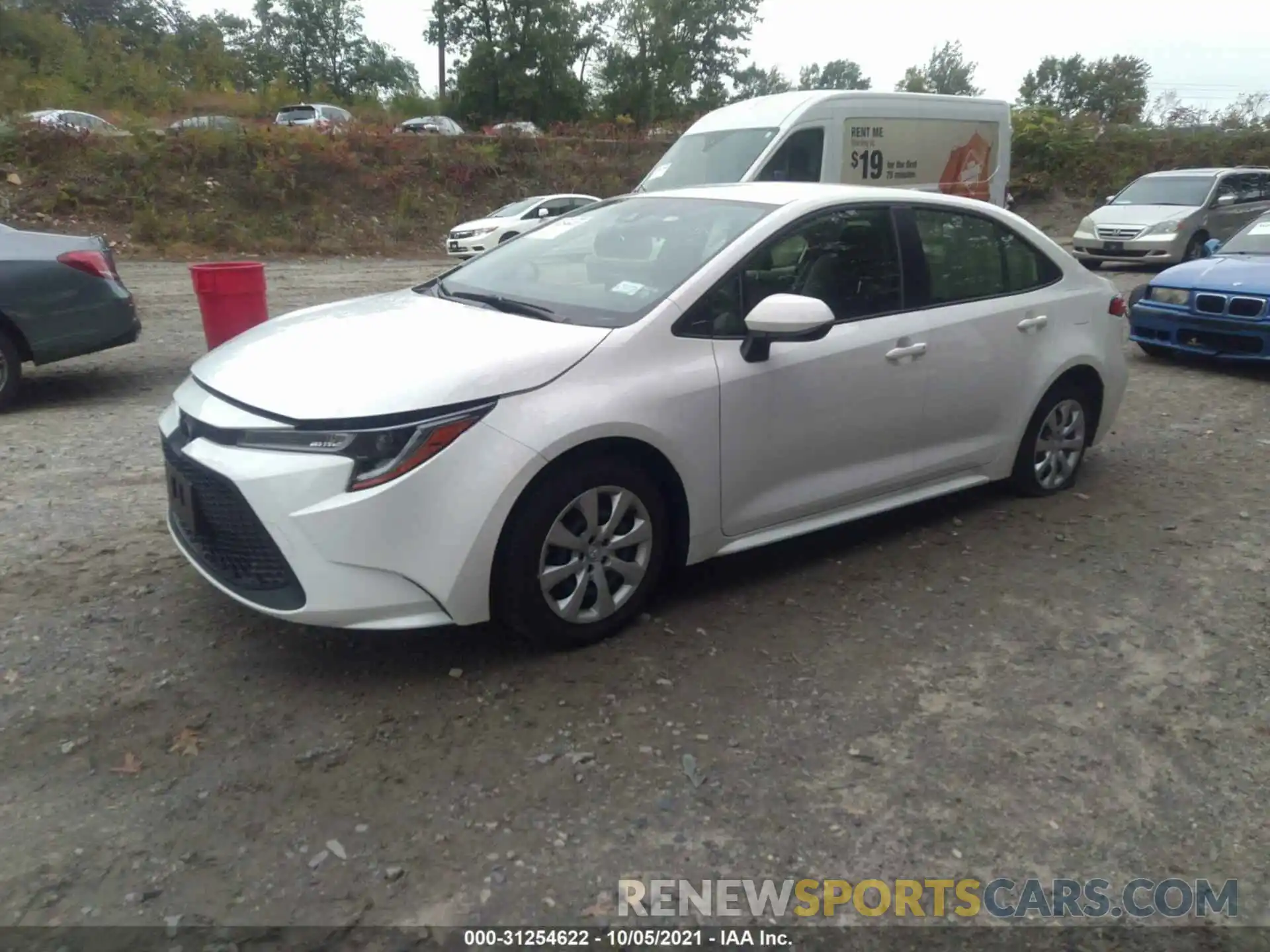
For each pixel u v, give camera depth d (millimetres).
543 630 3533
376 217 23562
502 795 2871
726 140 11883
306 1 65375
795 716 3309
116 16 57000
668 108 46625
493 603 3451
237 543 3299
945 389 4613
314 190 23219
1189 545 4855
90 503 5008
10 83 27125
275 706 3275
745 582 4332
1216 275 8711
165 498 5102
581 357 3508
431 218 24141
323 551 3141
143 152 21484
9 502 4988
